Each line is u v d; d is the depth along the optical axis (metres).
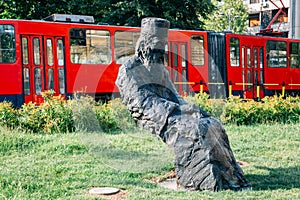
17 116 11.00
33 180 6.68
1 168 7.38
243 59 20.38
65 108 11.20
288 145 9.70
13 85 14.71
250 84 20.64
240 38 20.28
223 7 44.62
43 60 15.24
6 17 21.88
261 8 47.19
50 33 15.38
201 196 5.76
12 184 6.45
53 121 10.91
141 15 21.98
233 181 6.27
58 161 7.91
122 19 22.62
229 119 12.48
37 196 5.94
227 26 44.72
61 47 15.59
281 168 7.65
